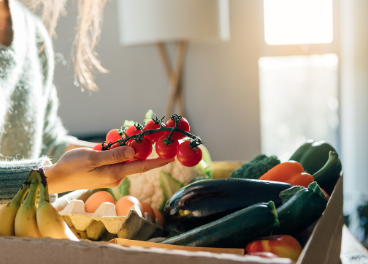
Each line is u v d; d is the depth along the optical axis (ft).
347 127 9.83
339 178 2.57
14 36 3.11
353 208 7.86
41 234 1.69
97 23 3.50
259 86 10.02
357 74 9.29
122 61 10.14
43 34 3.58
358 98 9.32
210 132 10.24
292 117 10.30
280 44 10.00
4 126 3.17
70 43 9.93
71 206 2.29
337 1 9.74
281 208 1.97
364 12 9.05
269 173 2.52
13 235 1.74
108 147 2.03
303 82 10.16
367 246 7.06
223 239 1.84
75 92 10.21
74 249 1.48
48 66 3.65
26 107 3.31
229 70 10.01
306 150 3.04
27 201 1.73
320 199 1.96
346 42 9.59
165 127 1.92
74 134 10.31
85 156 1.95
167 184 2.82
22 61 3.24
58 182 2.07
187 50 10.00
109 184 2.09
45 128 3.72
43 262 1.52
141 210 2.41
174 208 2.27
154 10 7.50
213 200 2.18
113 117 10.32
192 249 1.71
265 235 1.88
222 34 8.02
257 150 10.20
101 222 2.16
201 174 2.95
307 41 9.95
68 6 9.76
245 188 2.20
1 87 3.02
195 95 10.14
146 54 10.08
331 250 2.11
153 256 1.40
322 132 10.24
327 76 10.05
